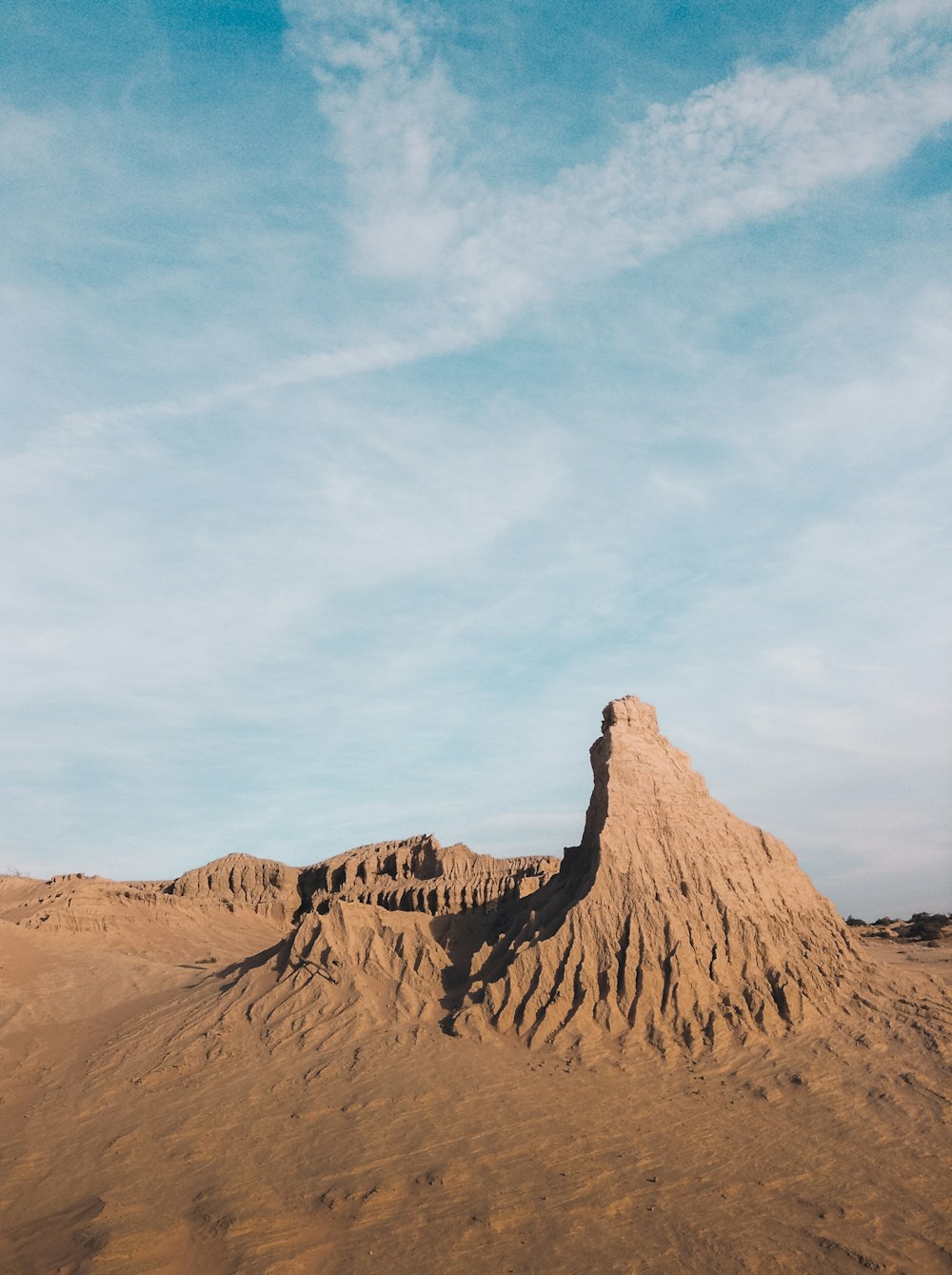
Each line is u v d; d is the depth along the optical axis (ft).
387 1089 120.06
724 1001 135.54
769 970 140.36
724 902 146.61
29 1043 157.48
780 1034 130.72
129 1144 114.42
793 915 152.66
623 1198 96.73
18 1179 110.01
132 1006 174.60
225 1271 87.04
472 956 155.84
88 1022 168.66
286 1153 108.47
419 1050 129.39
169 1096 126.21
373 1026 137.49
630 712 171.22
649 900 144.97
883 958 209.36
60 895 267.59
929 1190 97.04
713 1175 100.68
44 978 193.47
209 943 262.06
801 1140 107.04
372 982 149.48
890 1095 114.83
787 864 162.30
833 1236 90.07
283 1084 125.08
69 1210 101.04
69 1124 122.93
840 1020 134.21
